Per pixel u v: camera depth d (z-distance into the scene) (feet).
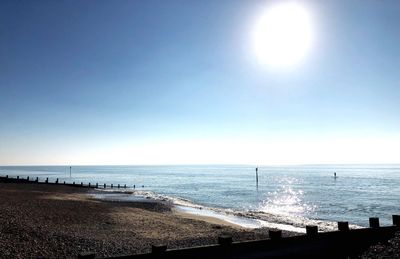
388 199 163.94
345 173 544.62
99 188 214.90
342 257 31.89
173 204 132.05
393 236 36.24
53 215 75.46
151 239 53.16
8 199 104.42
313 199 167.53
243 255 29.43
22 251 41.24
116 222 72.59
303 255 31.76
